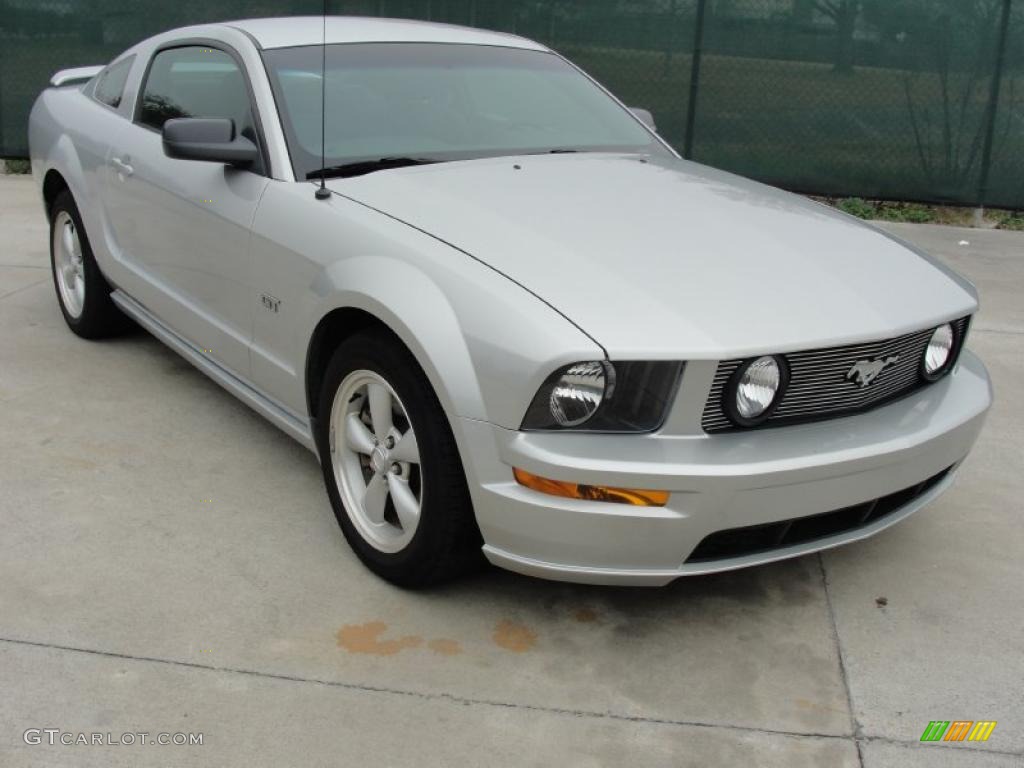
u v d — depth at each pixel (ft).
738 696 8.65
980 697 8.75
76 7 30.53
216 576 10.06
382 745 7.89
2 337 16.49
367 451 10.04
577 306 8.32
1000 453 13.78
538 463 8.13
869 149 29.22
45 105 17.40
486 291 8.57
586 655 9.11
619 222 10.00
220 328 12.27
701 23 29.01
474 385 8.42
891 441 8.93
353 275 9.58
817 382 8.74
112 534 10.73
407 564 9.55
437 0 29.84
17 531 10.68
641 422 8.22
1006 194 28.86
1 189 28.96
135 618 9.32
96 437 13.00
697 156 30.07
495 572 10.33
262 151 11.46
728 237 9.96
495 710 8.35
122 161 14.15
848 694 8.73
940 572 10.74
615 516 8.11
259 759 7.68
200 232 12.28
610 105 14.38
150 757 7.64
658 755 7.91
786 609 9.96
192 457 12.59
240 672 8.66
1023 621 9.89
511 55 14.14
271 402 11.78
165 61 14.26
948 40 28.02
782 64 28.96
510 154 12.19
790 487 8.38
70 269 16.57
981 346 18.19
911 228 28.32
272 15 30.27
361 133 11.71
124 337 16.80
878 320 8.93
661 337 8.05
